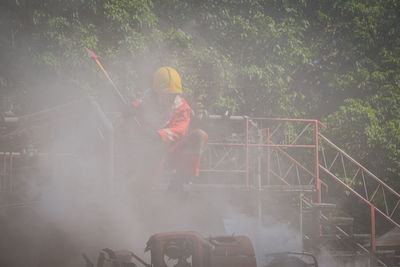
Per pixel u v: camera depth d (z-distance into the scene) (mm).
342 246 10148
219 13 15242
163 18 15695
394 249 10250
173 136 6250
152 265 4383
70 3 13344
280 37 15312
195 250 4293
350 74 16531
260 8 16047
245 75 14664
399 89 16391
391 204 16141
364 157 14945
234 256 4434
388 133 14609
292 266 5762
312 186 9656
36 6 13562
